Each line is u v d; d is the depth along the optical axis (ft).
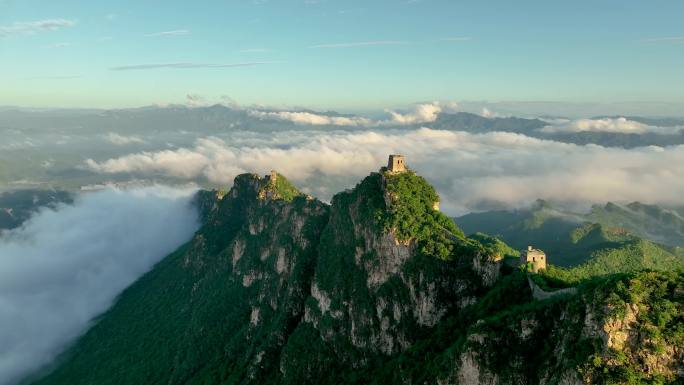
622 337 312.91
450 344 451.12
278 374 609.83
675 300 322.55
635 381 297.12
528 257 459.73
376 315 542.98
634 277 333.42
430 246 525.75
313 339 593.42
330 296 594.65
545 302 381.81
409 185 593.01
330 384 544.21
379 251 558.56
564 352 333.42
